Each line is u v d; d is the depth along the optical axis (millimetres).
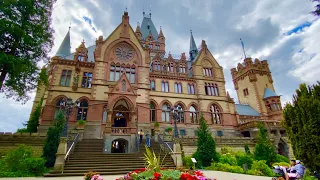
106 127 23469
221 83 40500
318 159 9508
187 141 24188
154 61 38719
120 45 33469
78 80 31641
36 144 20047
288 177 10086
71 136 20672
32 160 14758
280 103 45281
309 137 9938
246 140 27688
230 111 39125
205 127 22281
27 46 18594
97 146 21109
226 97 39312
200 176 7133
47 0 19984
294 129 11031
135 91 30250
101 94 29094
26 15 18312
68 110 17938
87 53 35219
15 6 17250
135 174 7324
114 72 31156
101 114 27984
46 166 16297
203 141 21109
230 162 19875
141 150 21094
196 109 36906
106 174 14742
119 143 28281
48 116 27766
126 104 28609
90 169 15109
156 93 35562
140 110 29781
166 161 18484
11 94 18875
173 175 6809
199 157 20172
